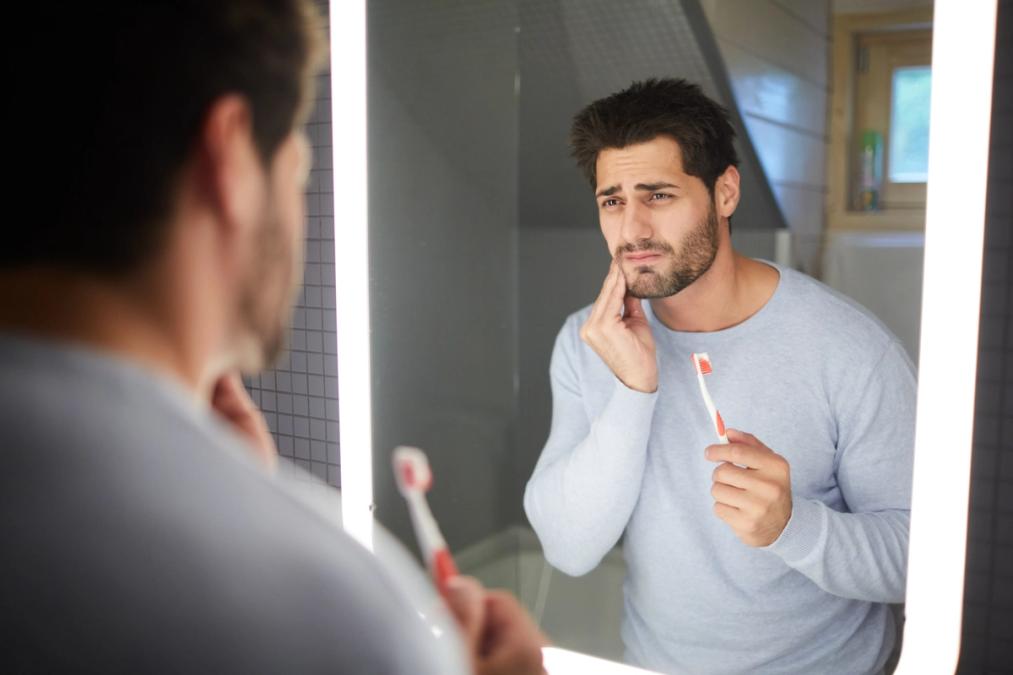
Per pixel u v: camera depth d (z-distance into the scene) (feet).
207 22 1.08
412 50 5.51
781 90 4.23
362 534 5.67
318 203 5.57
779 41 4.14
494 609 1.56
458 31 5.45
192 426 0.99
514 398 5.75
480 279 5.73
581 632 5.41
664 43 4.54
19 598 0.91
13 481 0.90
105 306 1.01
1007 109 3.60
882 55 3.97
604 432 4.62
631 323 4.65
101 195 1.01
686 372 4.53
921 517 3.88
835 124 4.11
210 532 0.94
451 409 5.98
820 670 4.45
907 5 3.87
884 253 4.07
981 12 3.53
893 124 3.98
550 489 4.96
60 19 1.00
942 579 3.88
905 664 4.00
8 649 0.91
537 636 1.52
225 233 1.15
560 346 5.07
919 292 4.00
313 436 5.90
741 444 4.20
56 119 0.99
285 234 1.27
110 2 1.02
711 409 4.28
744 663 4.59
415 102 5.61
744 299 4.38
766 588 4.47
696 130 4.42
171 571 0.92
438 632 1.24
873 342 4.12
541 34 5.03
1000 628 3.85
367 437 5.61
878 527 4.12
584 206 5.34
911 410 4.07
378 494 5.72
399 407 5.74
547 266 5.55
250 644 0.93
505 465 5.79
